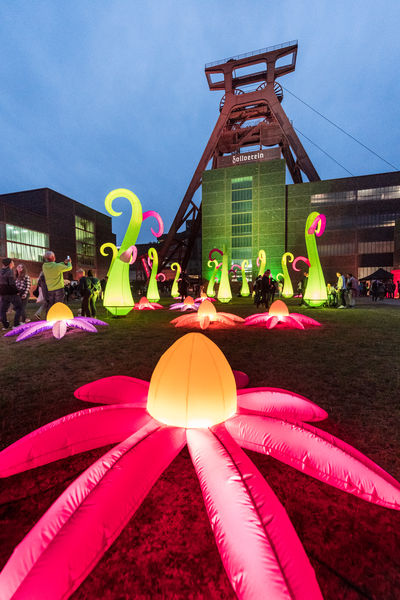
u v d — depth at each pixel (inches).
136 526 52.5
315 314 423.8
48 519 40.5
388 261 1344.7
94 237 1849.2
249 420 63.5
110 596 40.8
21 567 35.9
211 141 1616.6
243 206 1497.3
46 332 251.9
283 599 32.7
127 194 331.0
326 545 48.1
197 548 48.1
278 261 1443.2
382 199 1344.7
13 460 56.2
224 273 754.8
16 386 124.3
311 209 1427.2
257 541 37.5
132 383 95.1
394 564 44.9
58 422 64.4
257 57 1520.7
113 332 263.9
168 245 1760.6
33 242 1363.2
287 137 1520.7
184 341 68.3
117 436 63.8
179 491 61.4
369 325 306.2
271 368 148.7
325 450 55.2
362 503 57.7
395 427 87.0
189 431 60.2
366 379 131.2
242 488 43.7
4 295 287.9
